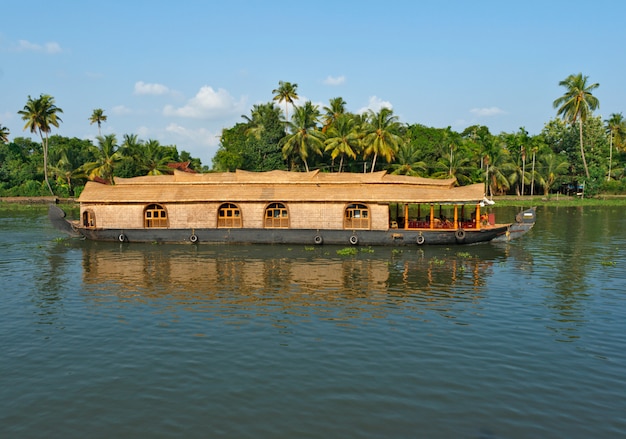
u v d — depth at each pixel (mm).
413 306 16109
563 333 13555
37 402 9781
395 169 61344
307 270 21938
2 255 26172
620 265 23031
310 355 11961
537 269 22125
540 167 75000
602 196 73875
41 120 64562
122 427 8852
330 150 63375
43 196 68875
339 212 28766
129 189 30828
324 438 8484
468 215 48906
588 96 64938
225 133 78000
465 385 10453
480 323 14367
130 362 11641
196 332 13602
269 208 29438
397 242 28484
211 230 29531
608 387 10375
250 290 18250
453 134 76500
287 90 65812
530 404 9672
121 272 21641
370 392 10117
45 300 17031
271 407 9516
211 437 8523
